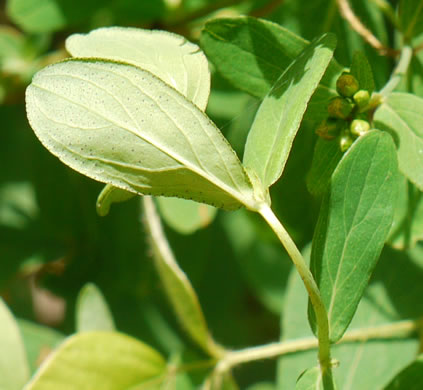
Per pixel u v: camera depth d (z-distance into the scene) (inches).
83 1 17.7
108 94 13.3
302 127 16.7
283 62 14.9
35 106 13.4
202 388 16.4
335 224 13.8
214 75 17.3
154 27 18.4
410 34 15.5
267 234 17.4
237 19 14.9
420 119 14.6
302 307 16.4
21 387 16.3
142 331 19.2
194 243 18.7
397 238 15.3
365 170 13.7
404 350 16.2
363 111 14.6
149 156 13.3
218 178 13.4
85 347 15.7
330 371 13.7
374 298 16.3
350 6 16.4
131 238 19.3
